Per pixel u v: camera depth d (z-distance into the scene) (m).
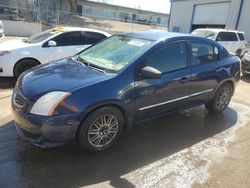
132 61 3.60
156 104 3.88
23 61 6.46
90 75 3.44
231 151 3.83
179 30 24.78
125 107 3.47
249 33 18.75
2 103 5.05
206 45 4.66
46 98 3.02
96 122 3.31
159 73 3.51
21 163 3.14
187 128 4.51
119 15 43.38
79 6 40.09
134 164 3.33
